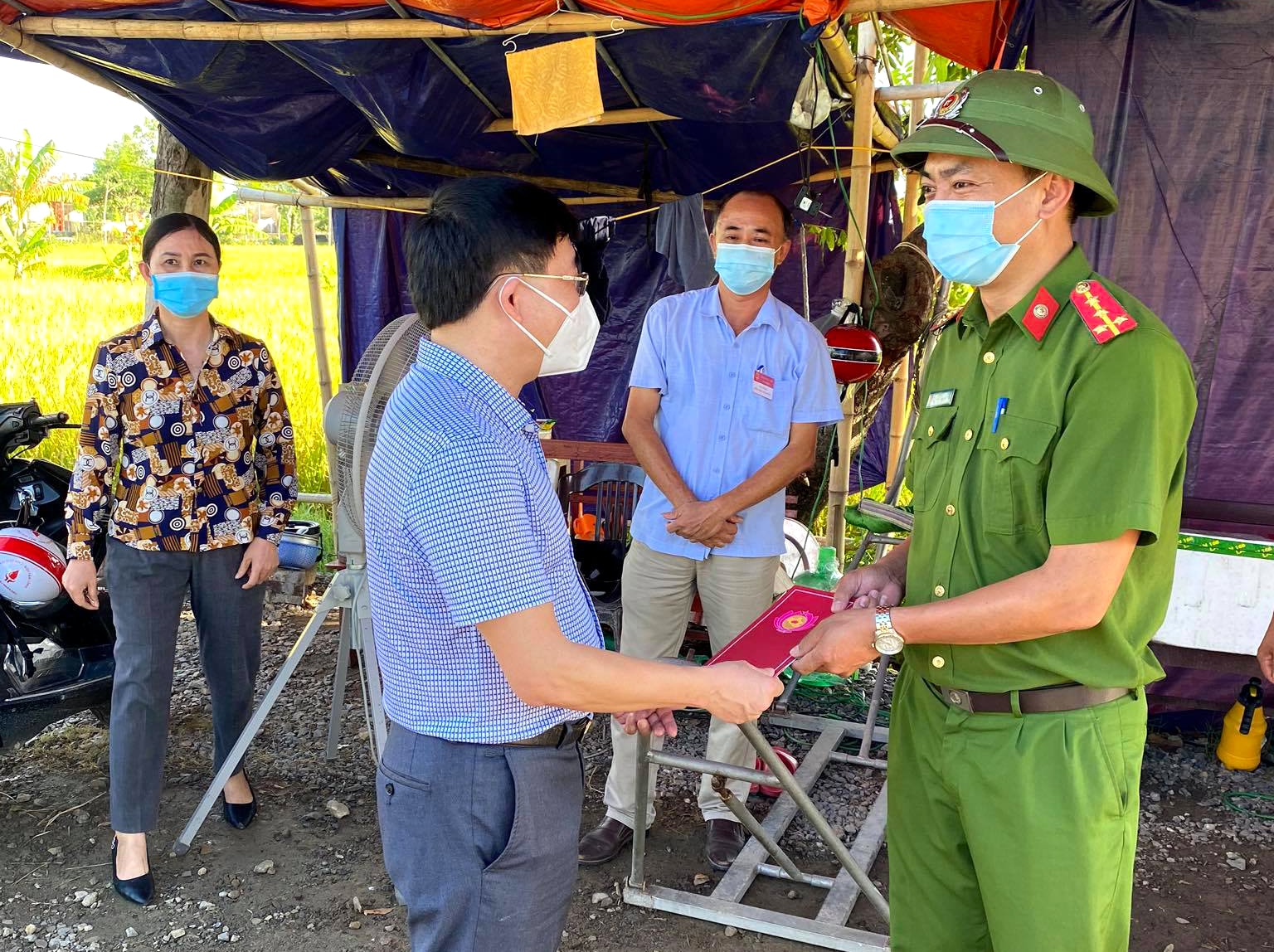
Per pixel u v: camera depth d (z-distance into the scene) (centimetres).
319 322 596
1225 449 330
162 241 264
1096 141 307
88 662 346
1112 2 296
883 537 355
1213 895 287
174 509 275
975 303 173
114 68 338
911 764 187
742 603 282
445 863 145
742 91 328
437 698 142
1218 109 299
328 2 290
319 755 370
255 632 302
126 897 280
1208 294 317
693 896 278
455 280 137
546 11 283
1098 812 156
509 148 502
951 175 157
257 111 387
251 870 297
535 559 132
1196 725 384
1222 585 312
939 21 348
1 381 871
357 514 285
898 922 193
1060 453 150
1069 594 146
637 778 267
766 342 282
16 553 322
